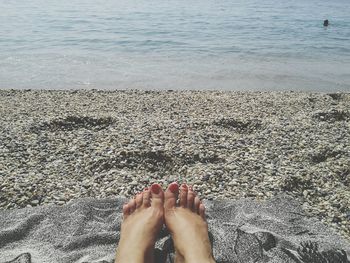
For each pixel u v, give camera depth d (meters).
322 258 0.57
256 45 3.61
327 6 9.21
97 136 1.11
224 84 2.26
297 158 0.99
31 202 0.75
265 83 2.33
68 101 1.62
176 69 2.56
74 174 0.88
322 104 1.66
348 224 0.71
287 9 7.76
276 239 0.62
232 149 1.03
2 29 3.74
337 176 0.90
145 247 0.57
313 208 0.75
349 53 3.42
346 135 1.18
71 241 0.61
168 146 1.02
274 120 1.35
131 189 0.80
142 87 2.11
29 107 1.49
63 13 5.31
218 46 3.46
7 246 0.60
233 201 0.75
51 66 2.46
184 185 0.70
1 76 2.19
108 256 0.58
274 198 0.78
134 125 1.23
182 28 4.43
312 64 2.92
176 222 0.62
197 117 1.38
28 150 1.01
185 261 0.54
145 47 3.26
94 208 0.71
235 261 0.57
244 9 7.28
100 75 2.32
